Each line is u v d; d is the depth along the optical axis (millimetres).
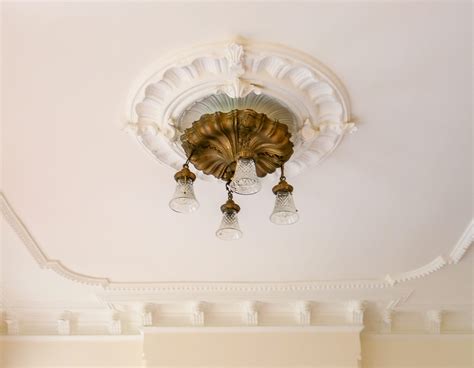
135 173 2840
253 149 2293
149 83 2244
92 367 4309
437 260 3697
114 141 2592
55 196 3012
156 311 4309
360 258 3746
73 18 1960
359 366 4160
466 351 4414
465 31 2006
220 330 4262
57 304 4250
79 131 2527
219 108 2420
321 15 1962
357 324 4266
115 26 2002
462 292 4168
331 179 2898
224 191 2953
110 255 3652
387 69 2193
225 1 1905
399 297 4188
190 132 2301
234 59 2102
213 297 4152
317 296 4176
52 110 2400
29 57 2129
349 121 2443
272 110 2422
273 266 3844
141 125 2441
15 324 4363
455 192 2980
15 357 4332
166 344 4203
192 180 2307
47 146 2623
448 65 2166
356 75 2230
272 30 2035
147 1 1900
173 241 3496
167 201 3070
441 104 2365
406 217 3246
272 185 2895
